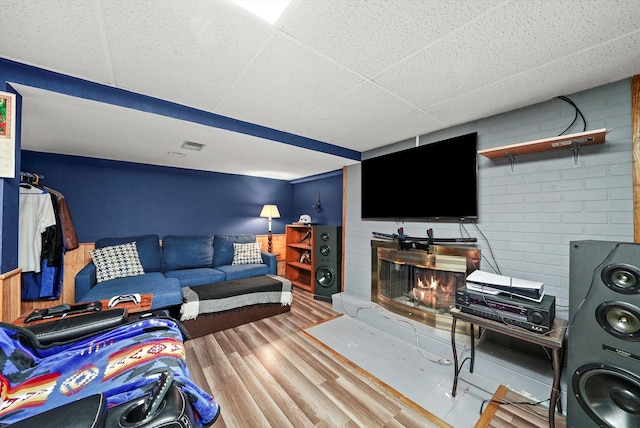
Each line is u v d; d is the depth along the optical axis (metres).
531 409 1.59
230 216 4.63
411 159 2.73
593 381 1.26
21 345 1.17
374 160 3.16
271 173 4.55
